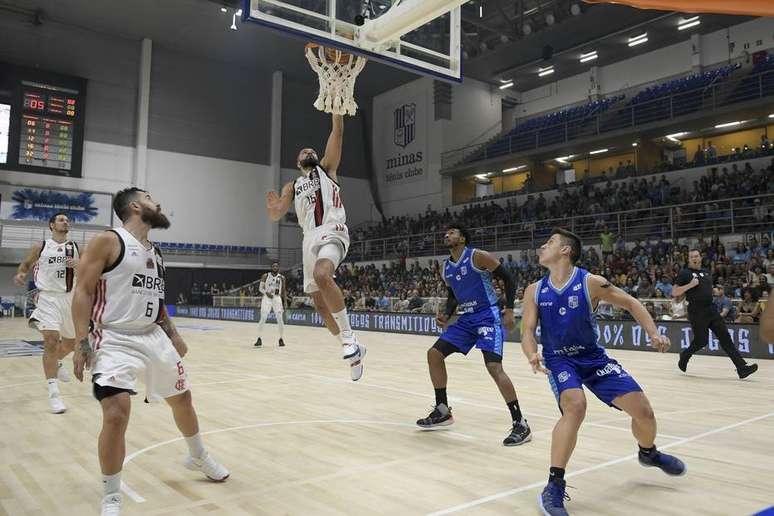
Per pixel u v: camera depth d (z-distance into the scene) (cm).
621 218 1800
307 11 495
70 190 2288
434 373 428
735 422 450
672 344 1007
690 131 2000
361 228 2939
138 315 266
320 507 268
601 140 2130
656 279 1332
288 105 2877
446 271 441
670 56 2300
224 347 1162
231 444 390
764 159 1716
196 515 259
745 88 1859
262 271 2744
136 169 2439
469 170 2548
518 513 259
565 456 264
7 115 2177
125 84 2458
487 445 387
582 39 2281
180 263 2536
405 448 379
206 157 2641
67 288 521
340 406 534
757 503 271
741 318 970
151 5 2197
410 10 477
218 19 2305
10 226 2170
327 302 364
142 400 561
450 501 276
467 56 2522
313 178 395
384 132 2952
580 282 291
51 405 502
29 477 318
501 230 2147
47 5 2189
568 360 296
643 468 329
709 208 1611
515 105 2881
